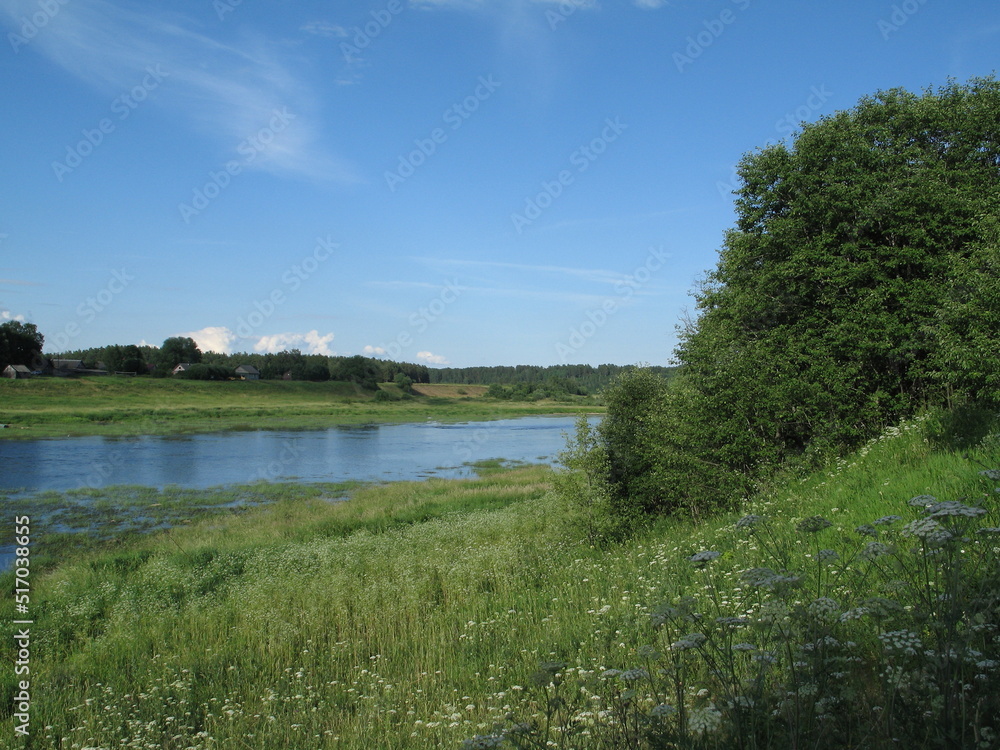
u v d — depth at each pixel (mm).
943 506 3086
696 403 17719
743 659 4645
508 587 11375
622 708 3873
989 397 12508
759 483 15938
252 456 48938
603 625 7398
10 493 31234
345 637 9641
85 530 23859
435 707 6547
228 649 9562
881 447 13469
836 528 8219
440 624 9500
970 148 18266
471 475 40906
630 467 20156
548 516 20062
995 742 2709
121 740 6574
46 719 7449
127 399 88312
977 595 3377
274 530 22594
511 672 7043
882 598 3375
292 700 7387
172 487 33438
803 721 3256
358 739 5930
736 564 7812
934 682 3201
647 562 10547
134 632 11109
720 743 3314
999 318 11961
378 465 45812
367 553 16891
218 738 6535
